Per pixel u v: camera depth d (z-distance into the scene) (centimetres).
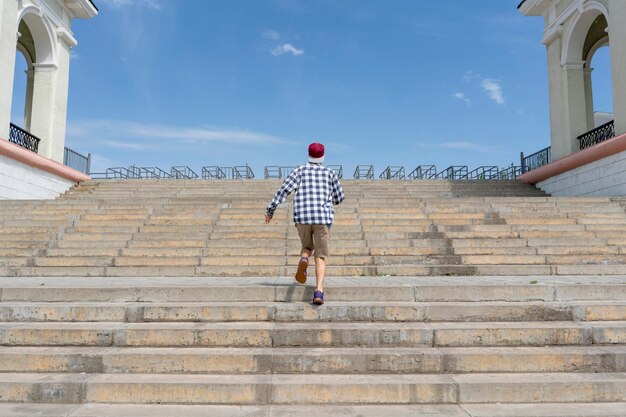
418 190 1525
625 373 394
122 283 618
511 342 429
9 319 471
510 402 362
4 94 1400
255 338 430
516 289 507
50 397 365
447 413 339
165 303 492
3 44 1399
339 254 821
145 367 397
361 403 360
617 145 1280
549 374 391
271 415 337
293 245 845
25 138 1574
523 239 849
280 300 508
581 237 870
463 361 397
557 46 1762
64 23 1783
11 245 866
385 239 848
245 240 855
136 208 1045
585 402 363
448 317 467
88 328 436
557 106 1752
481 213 980
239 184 1558
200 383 365
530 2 1802
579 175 1473
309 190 496
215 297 511
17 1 1474
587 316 470
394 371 396
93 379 376
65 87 1798
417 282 608
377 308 469
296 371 396
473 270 753
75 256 825
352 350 413
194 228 920
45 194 1515
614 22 1404
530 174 1719
